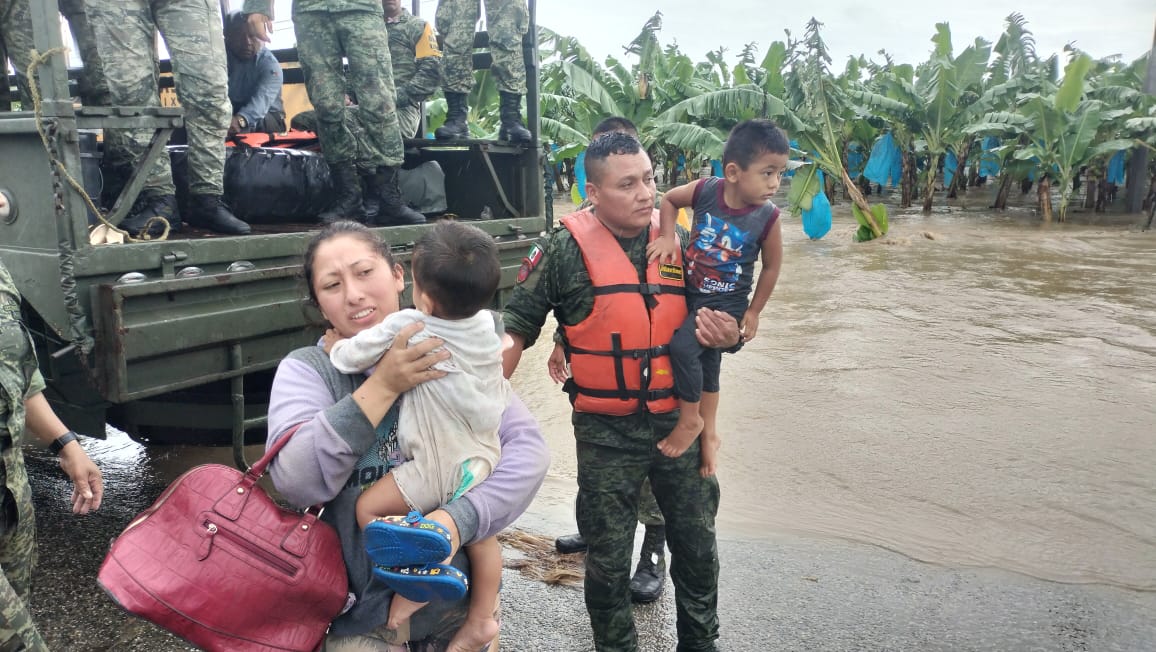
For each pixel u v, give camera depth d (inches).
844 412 204.2
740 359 253.0
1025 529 144.4
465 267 57.5
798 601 122.1
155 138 115.4
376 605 60.9
